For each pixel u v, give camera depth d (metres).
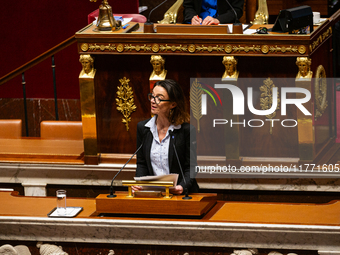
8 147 12.31
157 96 8.84
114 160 11.35
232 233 7.89
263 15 12.73
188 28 10.31
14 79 18.97
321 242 7.72
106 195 8.50
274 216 8.18
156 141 9.17
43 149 12.10
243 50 10.16
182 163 9.16
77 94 18.88
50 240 8.36
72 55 18.61
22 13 18.66
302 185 10.61
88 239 8.27
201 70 10.68
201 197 8.34
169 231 8.03
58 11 18.52
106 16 10.89
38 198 9.28
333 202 8.73
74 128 13.06
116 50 10.64
